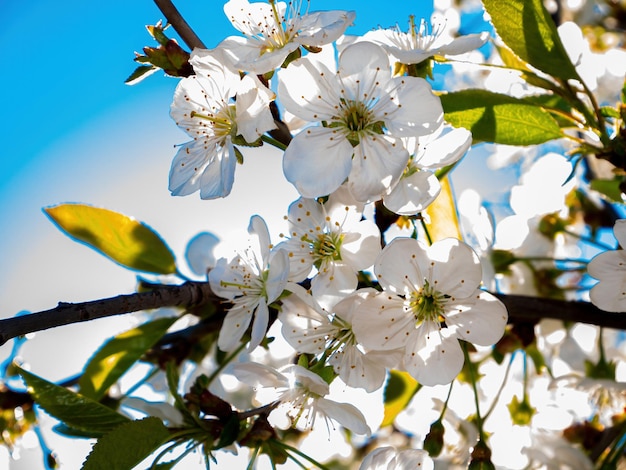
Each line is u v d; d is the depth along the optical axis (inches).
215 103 9.7
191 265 12.3
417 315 9.4
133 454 9.4
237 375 9.6
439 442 10.4
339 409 9.6
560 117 10.9
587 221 13.4
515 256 12.7
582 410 11.9
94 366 10.8
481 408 12.1
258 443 10.0
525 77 10.7
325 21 9.5
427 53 9.8
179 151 9.9
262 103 9.4
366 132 9.3
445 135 9.4
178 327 12.5
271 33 9.6
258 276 10.0
